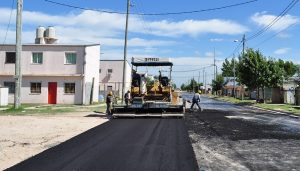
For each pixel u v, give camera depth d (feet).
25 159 38.09
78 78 142.92
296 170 33.60
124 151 42.37
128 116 86.79
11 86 143.33
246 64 187.52
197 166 34.91
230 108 140.15
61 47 143.74
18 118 82.53
